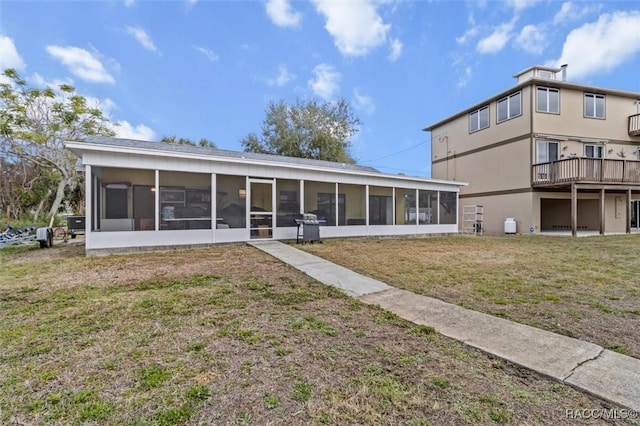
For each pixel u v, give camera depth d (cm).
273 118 2512
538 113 1414
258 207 957
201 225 859
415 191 1267
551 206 1800
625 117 1565
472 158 1738
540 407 189
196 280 482
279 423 172
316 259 670
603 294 423
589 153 1501
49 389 202
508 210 1518
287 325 311
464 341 281
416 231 1262
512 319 335
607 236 1227
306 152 2533
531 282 490
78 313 337
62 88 1509
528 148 1423
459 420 176
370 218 1160
